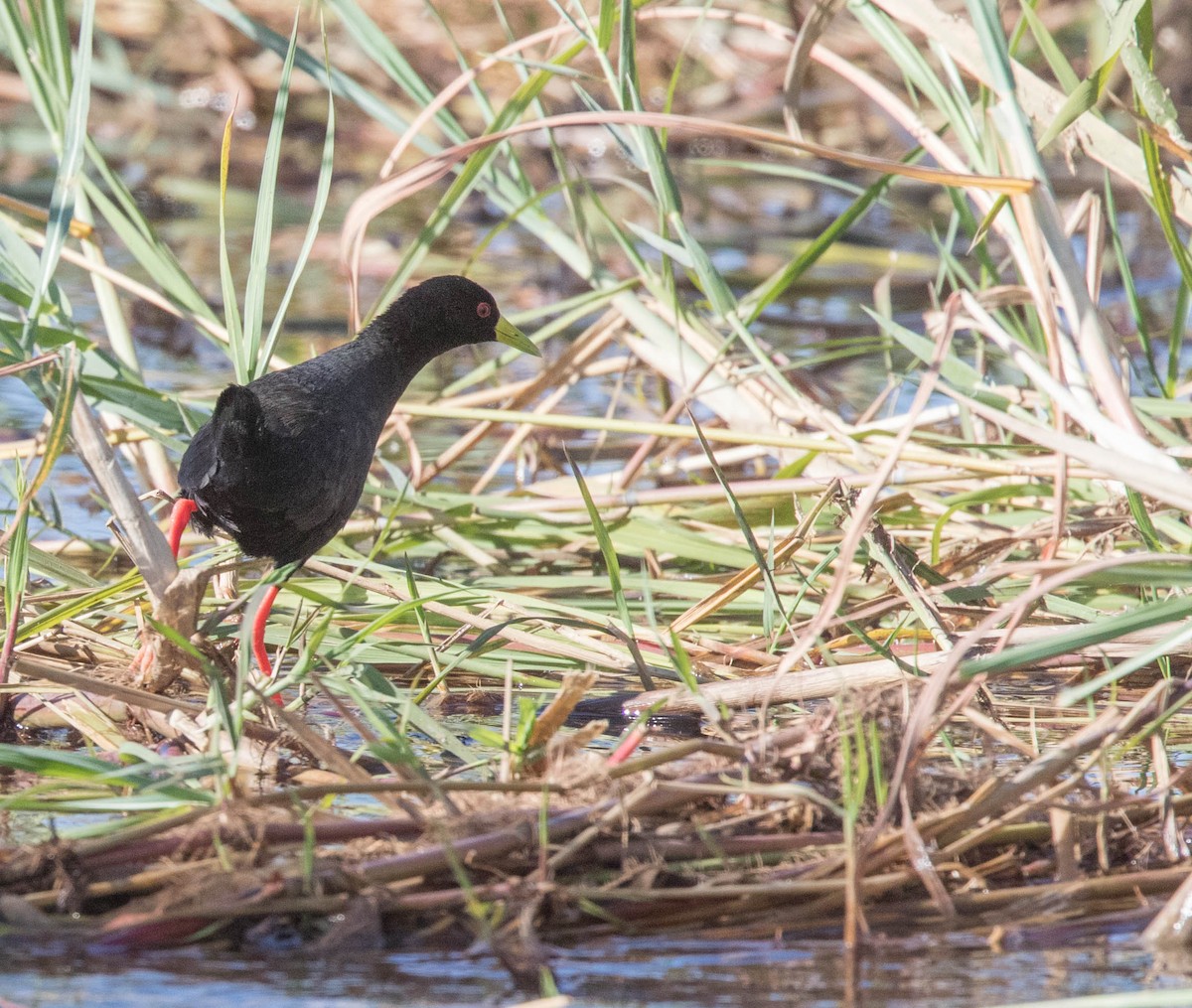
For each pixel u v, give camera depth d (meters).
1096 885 5.75
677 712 8.00
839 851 5.78
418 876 5.45
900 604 7.77
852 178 24.00
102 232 20.66
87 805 5.82
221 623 8.00
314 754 7.09
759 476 12.68
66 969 5.00
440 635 8.88
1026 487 10.22
